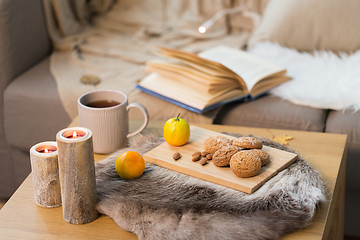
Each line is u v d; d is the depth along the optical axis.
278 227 0.97
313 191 1.03
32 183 1.14
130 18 2.10
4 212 1.06
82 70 1.76
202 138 1.21
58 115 1.63
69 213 1.02
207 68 1.47
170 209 1.01
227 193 1.04
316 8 1.79
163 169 1.12
